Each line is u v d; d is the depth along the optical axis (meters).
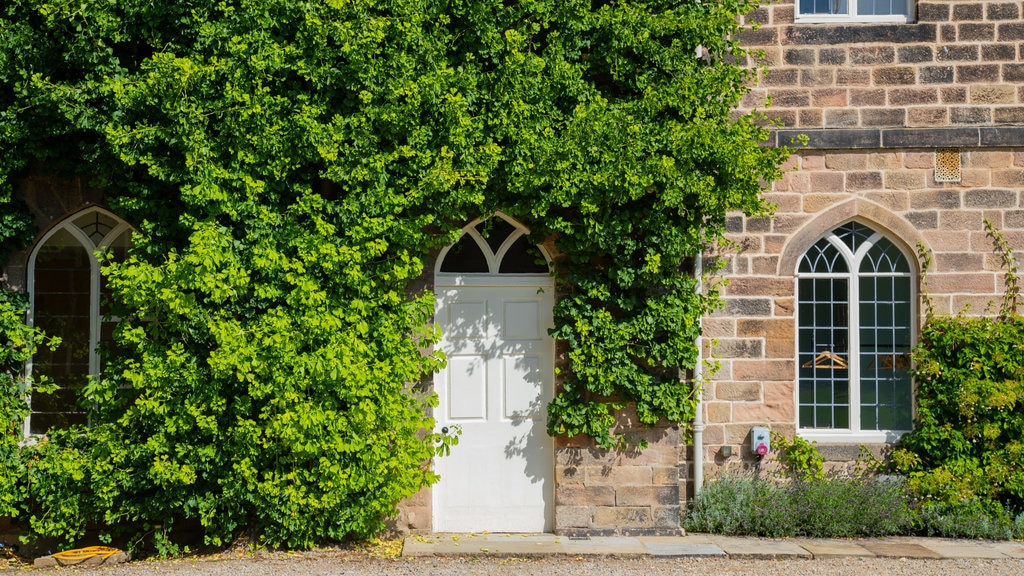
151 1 8.58
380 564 8.20
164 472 8.27
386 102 8.81
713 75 9.04
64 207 9.18
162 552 8.54
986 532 9.34
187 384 8.41
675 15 9.26
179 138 8.44
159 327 8.67
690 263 9.70
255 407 8.52
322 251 8.53
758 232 9.99
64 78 8.77
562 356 9.49
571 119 8.98
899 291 10.05
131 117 8.61
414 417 8.68
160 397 8.41
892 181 9.99
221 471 8.51
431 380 9.39
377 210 8.70
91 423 8.89
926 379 9.87
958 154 9.99
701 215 9.19
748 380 9.92
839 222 9.98
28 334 8.88
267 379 8.36
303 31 8.65
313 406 8.36
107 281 9.38
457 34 9.03
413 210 8.96
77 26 8.45
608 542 9.09
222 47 8.59
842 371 10.06
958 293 9.97
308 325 8.42
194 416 8.38
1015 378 9.68
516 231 9.65
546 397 9.62
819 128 9.97
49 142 8.88
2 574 7.96
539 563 8.36
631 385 9.23
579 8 9.06
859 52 9.98
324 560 8.31
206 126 8.57
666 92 9.04
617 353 9.20
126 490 8.56
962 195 9.98
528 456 9.62
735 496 9.59
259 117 8.53
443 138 8.84
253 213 8.59
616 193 8.86
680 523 9.55
